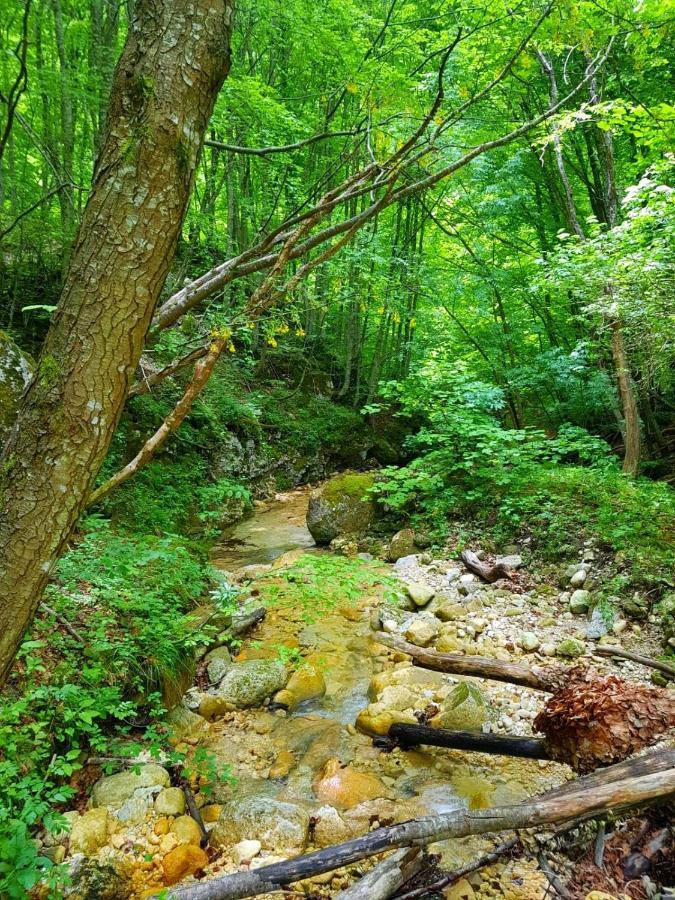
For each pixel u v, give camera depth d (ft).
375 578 12.60
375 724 11.51
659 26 11.75
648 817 8.15
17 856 6.50
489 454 23.53
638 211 17.29
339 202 5.62
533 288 21.33
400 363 44.75
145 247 4.04
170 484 24.50
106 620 11.58
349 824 9.00
